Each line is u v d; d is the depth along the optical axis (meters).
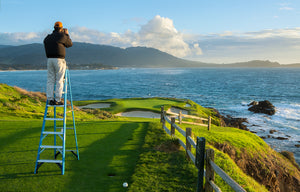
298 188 16.09
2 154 8.92
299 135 34.81
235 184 4.53
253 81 167.88
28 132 12.47
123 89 112.25
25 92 34.16
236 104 65.62
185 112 36.16
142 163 8.45
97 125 15.62
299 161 25.56
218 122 33.59
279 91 100.88
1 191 6.14
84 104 43.44
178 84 140.75
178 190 6.57
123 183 6.86
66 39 6.75
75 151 9.57
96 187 6.59
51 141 10.90
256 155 15.80
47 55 6.68
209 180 6.02
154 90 106.62
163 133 13.06
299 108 58.03
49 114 22.59
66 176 7.17
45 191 6.23
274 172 15.45
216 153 10.77
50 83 6.83
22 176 7.05
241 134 20.22
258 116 48.50
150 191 6.48
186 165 8.25
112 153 9.51
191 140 8.01
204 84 140.00
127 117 32.53
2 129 12.98
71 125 15.35
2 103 22.69
